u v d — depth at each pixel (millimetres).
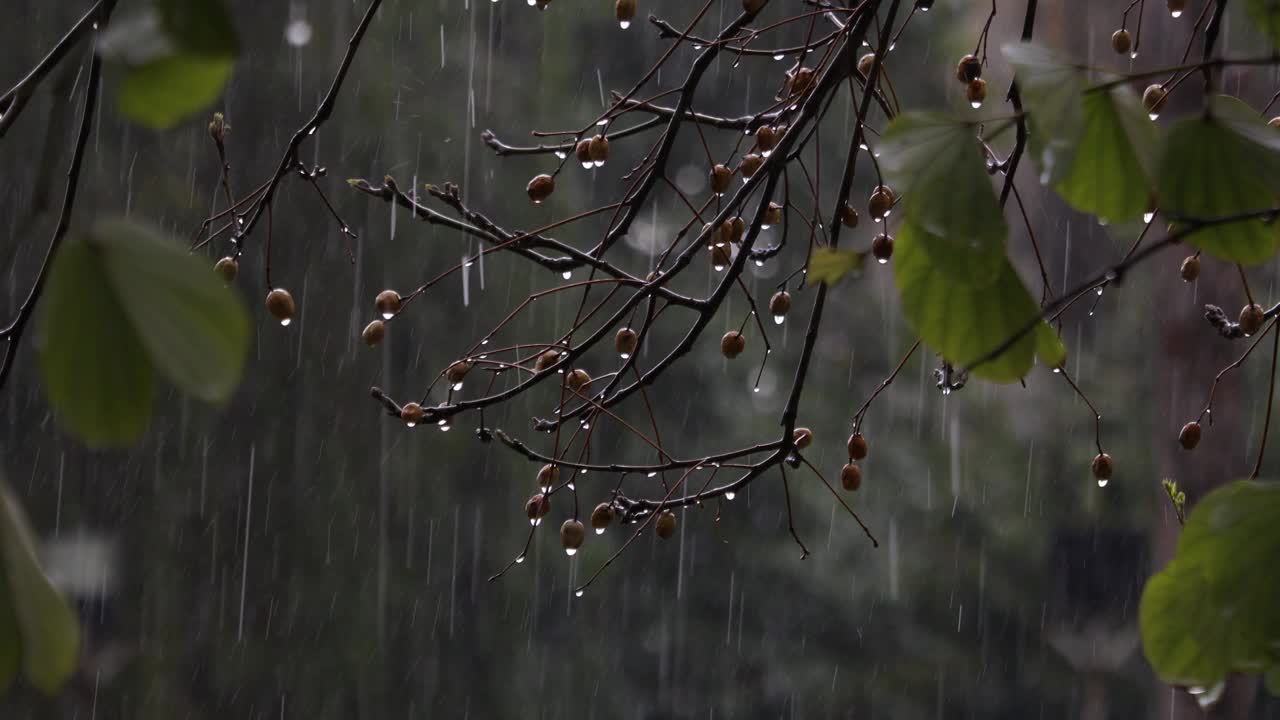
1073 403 12250
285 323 2393
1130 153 1288
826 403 14547
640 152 14391
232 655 11953
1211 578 1278
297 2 11125
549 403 13070
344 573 12352
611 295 2537
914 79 13383
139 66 782
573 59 14086
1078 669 13164
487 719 13070
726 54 13844
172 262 746
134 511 11875
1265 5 1253
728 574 14586
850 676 13969
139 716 11453
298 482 12219
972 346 1307
